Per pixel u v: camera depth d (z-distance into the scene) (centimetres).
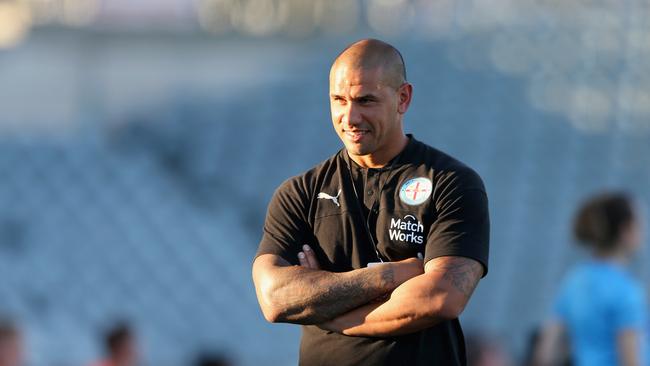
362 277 945
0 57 7819
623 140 6806
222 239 6350
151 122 7569
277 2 8281
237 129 7375
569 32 7888
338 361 988
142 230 6406
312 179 1009
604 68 7469
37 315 5628
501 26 8094
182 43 7969
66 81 7825
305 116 7431
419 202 954
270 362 5400
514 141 6856
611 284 1512
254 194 6781
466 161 6738
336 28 8369
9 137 7331
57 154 7106
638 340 1510
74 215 6525
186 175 6975
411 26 8281
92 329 5525
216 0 8156
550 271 5719
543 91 7325
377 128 938
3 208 6556
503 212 6238
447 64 7688
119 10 8031
